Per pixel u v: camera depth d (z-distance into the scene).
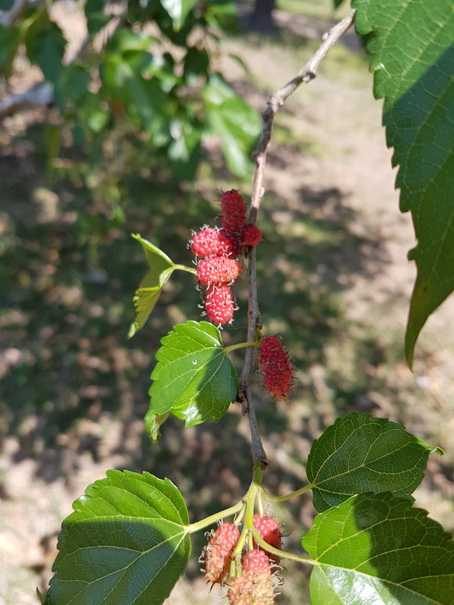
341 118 1.75
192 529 0.14
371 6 0.10
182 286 0.91
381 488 0.15
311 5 3.43
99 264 0.91
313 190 1.31
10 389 0.70
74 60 0.43
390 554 0.12
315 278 1.00
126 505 0.14
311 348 0.84
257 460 0.15
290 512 0.61
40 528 0.56
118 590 0.14
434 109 0.09
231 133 0.43
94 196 1.04
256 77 1.90
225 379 0.16
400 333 0.90
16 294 0.82
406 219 1.25
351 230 1.17
